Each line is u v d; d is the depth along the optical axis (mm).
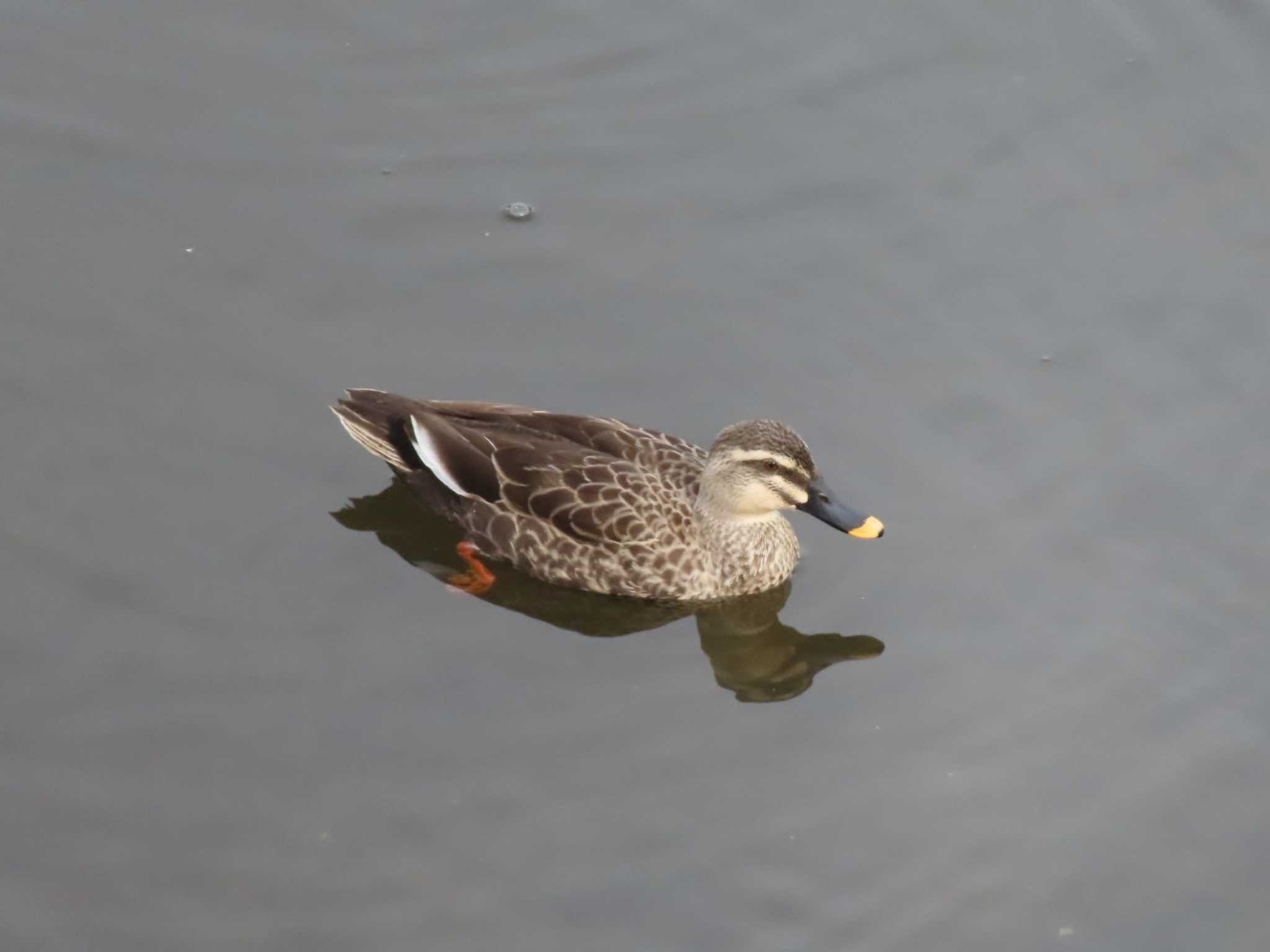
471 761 14727
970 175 19969
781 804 14516
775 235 19391
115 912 13320
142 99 20344
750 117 20562
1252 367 18125
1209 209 19656
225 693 15109
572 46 21250
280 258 18906
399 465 16781
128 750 14531
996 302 18797
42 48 20812
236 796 14250
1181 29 21516
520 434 16781
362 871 13734
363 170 19828
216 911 13367
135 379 17672
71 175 19516
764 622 16703
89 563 16047
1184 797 14555
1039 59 21312
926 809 14492
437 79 20812
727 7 21562
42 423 17156
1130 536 16672
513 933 13328
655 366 18156
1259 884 13891
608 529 16406
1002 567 16500
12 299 18203
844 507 16375
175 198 19391
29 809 14008
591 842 14086
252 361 17922
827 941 13414
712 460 16625
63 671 15125
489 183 19812
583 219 19500
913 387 18031
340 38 21188
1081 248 19266
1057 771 14797
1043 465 17312
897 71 21094
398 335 18281
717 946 13320
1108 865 14031
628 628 16609
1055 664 15695
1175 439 17500
